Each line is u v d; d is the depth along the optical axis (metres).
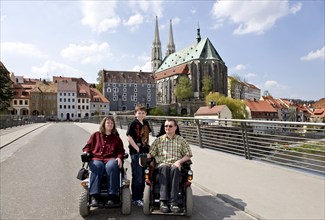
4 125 29.98
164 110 105.81
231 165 8.46
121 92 124.44
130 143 5.36
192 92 115.44
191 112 109.50
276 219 4.36
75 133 23.45
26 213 4.89
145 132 5.45
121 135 18.03
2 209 5.09
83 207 4.65
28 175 7.77
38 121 65.94
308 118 139.62
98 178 4.71
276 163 8.87
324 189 5.88
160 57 159.12
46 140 17.25
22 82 119.06
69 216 4.77
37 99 99.88
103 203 4.75
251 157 9.55
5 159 10.35
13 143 15.55
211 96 91.69
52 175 7.78
